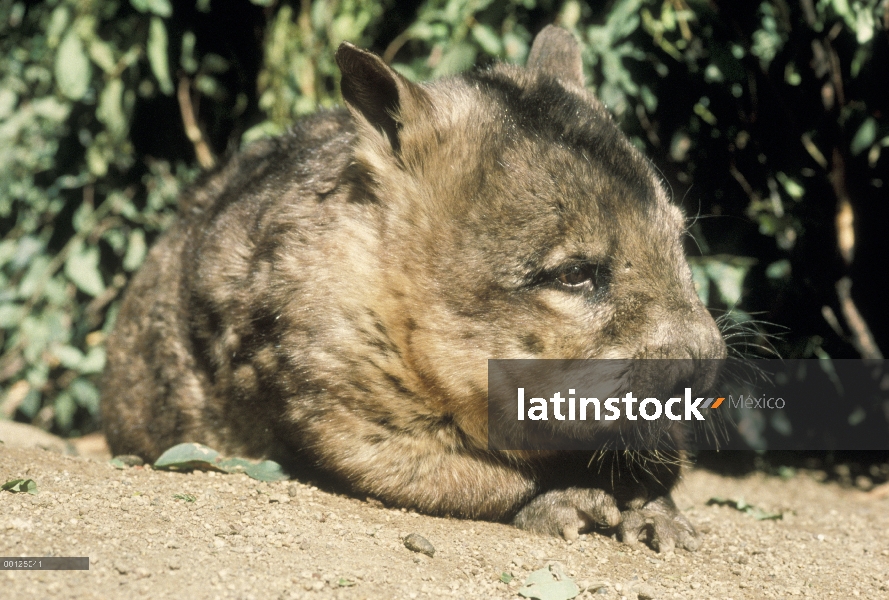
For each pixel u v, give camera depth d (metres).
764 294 1.44
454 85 1.13
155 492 1.06
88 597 0.89
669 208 1.11
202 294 1.17
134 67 1.54
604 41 1.39
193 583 0.92
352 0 1.48
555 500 1.09
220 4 1.56
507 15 1.44
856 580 1.07
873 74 1.39
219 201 1.23
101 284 1.61
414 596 0.95
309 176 1.13
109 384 1.32
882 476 1.48
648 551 1.08
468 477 1.10
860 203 1.43
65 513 0.99
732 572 1.06
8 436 1.37
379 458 1.09
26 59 1.60
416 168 1.08
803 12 1.37
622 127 1.42
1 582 0.90
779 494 1.40
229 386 1.16
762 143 1.42
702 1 1.37
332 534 1.02
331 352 1.08
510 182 1.06
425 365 1.08
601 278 1.06
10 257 1.61
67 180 1.59
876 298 1.49
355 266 1.08
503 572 1.00
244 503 1.06
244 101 1.59
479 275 1.06
